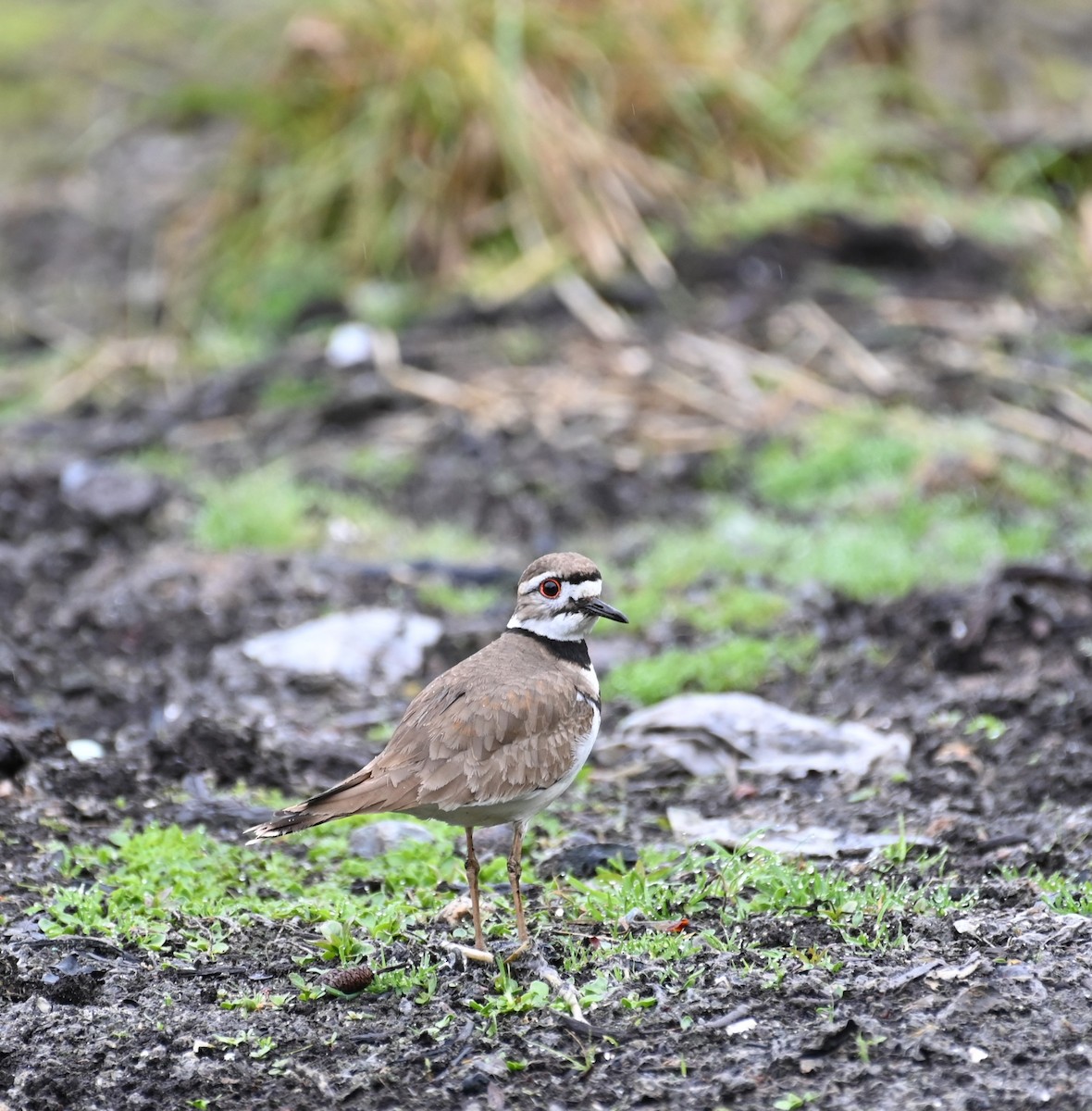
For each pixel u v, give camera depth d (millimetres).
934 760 11055
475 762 8133
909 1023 7555
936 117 22891
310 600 14359
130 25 29922
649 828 10406
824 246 20266
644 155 21297
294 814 7859
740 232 20312
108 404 19234
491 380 18562
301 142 21516
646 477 16797
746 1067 7316
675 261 20109
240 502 16000
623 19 21328
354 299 20375
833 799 10602
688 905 8805
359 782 8078
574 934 8641
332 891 9305
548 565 8891
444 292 20312
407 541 15875
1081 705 11406
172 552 15383
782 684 12625
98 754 11414
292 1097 7281
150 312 21328
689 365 18547
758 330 18984
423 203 20781
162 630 13734
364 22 21266
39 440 18172
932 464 16062
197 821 10328
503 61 20703
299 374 19062
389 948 8508
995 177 21922
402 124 21016
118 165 26141
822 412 17484
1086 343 18562
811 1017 7680
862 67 23078
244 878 9500
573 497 16500
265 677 12883
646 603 14094
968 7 25828
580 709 8539
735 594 14125
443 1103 7203
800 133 21703
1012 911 8664
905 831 9938
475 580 14883
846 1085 7152
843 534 14961
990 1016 7559
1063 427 17109
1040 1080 7074
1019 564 13430
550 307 19656
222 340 20219
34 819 10070
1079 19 28484
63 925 8680
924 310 19312
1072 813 10086
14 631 13500
